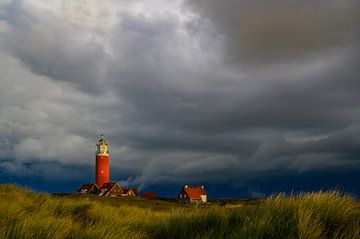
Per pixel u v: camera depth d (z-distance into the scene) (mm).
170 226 10398
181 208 12617
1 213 10172
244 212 10164
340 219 8641
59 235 8523
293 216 8555
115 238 8805
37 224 8922
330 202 9305
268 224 8344
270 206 9688
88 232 8883
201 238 8484
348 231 8172
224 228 9203
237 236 8094
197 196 105500
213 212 10719
